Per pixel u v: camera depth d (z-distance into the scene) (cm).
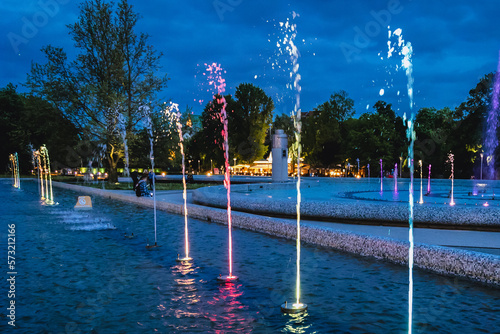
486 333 404
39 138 4891
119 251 805
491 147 4222
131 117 3647
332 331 410
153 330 414
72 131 3688
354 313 457
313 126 6512
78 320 443
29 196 2452
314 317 446
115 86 3666
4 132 6328
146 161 6719
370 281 575
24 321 441
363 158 5481
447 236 820
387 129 5522
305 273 620
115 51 3538
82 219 1320
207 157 7912
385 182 3206
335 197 1630
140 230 1076
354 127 6203
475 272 566
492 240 777
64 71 3603
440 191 2062
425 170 5553
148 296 521
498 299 498
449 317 444
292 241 877
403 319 439
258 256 738
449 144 4897
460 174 4828
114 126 3550
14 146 6350
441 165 5419
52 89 3534
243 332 409
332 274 612
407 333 404
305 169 6625
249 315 453
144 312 465
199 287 558
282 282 575
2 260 731
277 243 856
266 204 1165
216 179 3712
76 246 862
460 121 4603
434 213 923
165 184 3275
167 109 3766
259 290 541
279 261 697
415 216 942
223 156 7388
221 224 1158
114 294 530
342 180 3438
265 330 412
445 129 5400
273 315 453
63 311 470
